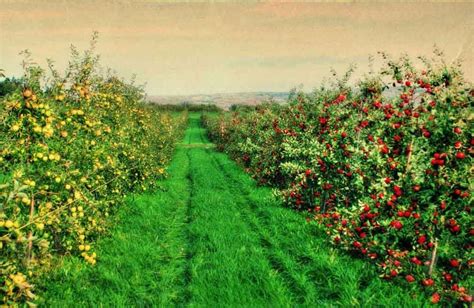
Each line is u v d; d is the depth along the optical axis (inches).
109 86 466.9
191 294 236.8
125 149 454.9
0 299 189.3
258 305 218.4
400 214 234.2
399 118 259.8
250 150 661.3
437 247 231.8
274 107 724.7
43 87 254.8
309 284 240.2
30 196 234.8
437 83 253.6
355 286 231.0
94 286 238.7
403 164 247.9
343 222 284.8
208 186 566.6
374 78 349.7
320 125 408.5
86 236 299.3
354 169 322.3
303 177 396.5
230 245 312.8
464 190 219.1
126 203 432.1
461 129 223.0
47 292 228.2
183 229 371.6
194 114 3654.0
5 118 226.2
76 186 268.4
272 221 369.1
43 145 243.4
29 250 222.8
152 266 275.9
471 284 227.9
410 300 211.9
